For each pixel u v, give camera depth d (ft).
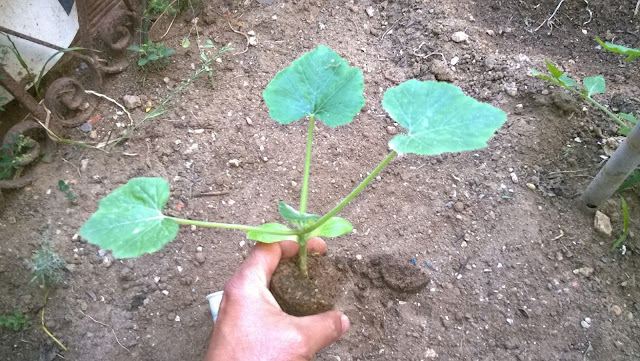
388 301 1.58
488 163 1.83
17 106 2.00
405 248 1.66
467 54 2.10
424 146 0.90
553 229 1.67
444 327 1.54
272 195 1.79
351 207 1.76
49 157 1.85
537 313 1.53
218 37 2.19
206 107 1.99
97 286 1.60
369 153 1.89
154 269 1.64
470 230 1.69
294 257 1.33
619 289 1.57
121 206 1.01
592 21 2.24
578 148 1.84
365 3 2.30
